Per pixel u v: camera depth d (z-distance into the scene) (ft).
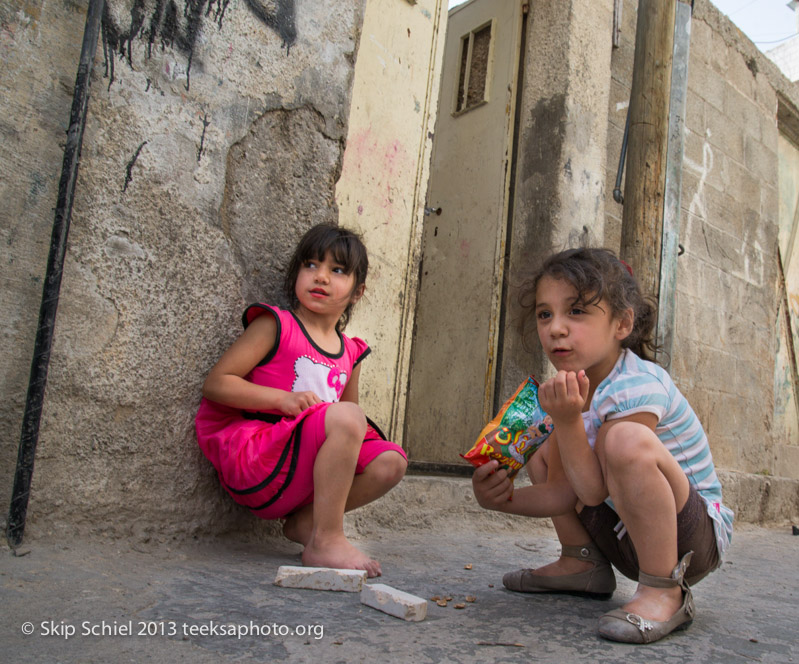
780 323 18.11
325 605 4.15
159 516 5.47
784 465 17.67
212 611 3.86
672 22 10.18
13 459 4.97
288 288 6.22
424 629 3.83
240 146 6.08
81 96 5.06
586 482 4.21
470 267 11.78
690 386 13.88
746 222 16.08
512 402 4.83
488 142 11.98
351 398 6.46
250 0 6.17
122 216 5.35
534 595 4.93
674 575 3.99
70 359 5.08
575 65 11.01
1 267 5.02
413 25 10.11
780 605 5.37
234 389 5.34
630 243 9.91
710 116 15.12
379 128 9.50
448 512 8.44
